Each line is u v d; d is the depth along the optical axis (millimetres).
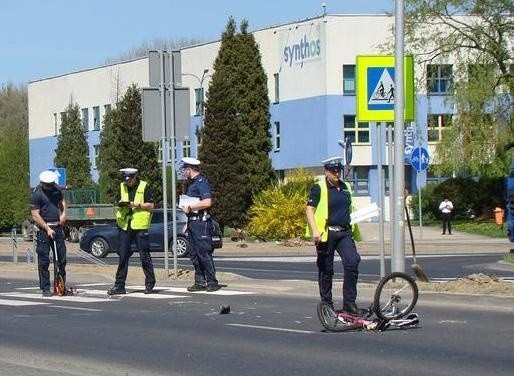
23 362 11922
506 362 11219
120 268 19875
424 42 48062
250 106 59500
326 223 13977
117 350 12750
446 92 52125
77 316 16484
